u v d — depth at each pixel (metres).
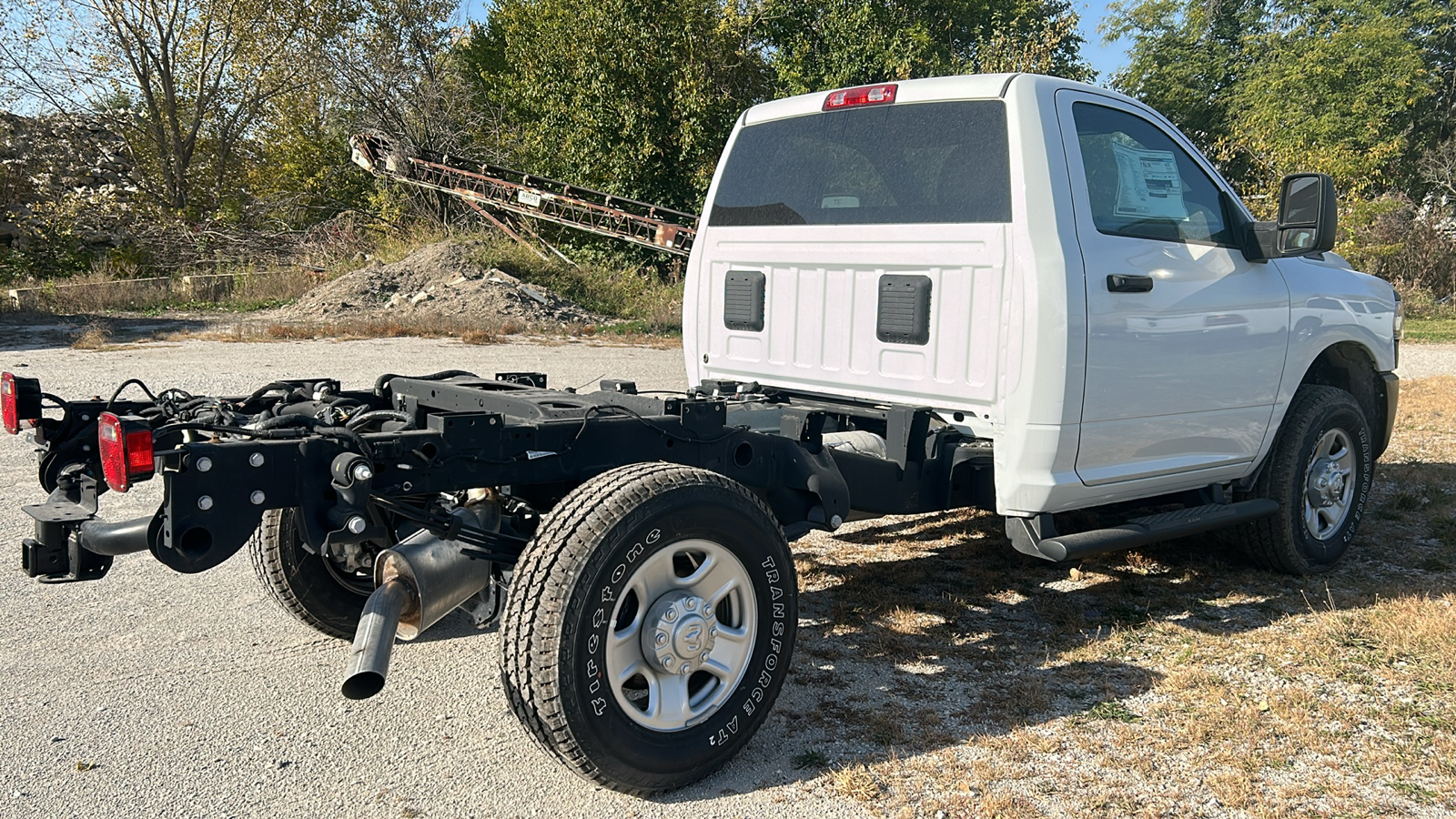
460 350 15.41
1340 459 5.23
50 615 4.39
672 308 21.92
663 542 2.88
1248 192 23.83
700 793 2.99
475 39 39.25
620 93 26.72
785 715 3.50
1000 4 32.25
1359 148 33.47
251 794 2.94
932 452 4.14
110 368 12.20
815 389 4.57
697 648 2.98
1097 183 4.07
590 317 20.83
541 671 2.71
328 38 33.97
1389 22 34.53
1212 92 41.94
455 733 3.37
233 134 35.44
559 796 2.96
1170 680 3.76
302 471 2.76
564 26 27.92
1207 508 4.64
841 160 4.49
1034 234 3.81
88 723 3.38
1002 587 4.93
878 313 4.29
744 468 3.51
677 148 27.14
